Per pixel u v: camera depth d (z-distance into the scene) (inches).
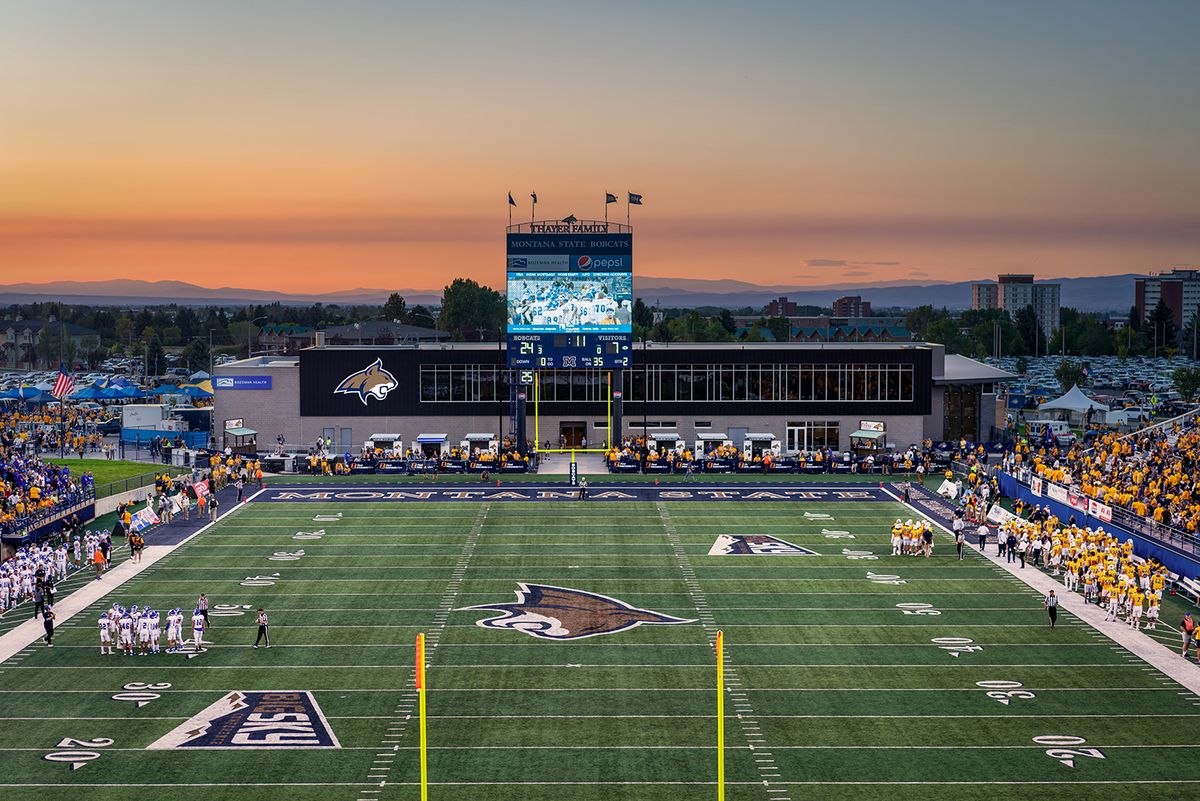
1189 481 2861.7
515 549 2645.2
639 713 1689.2
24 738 1603.1
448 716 1676.9
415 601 2242.9
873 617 2145.7
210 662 1903.3
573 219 3639.3
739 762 1525.6
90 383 6240.2
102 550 2463.1
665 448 3924.7
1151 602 2095.2
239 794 1435.8
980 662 1902.1
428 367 4023.1
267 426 4055.1
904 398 4050.2
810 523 2935.5
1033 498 3083.2
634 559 2556.6
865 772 1494.8
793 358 4035.4
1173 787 1449.3
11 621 2128.4
